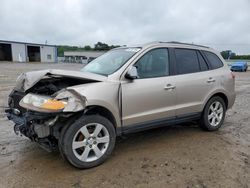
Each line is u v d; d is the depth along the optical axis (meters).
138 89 4.32
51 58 57.94
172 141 5.07
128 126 4.32
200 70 5.42
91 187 3.40
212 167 3.98
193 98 5.19
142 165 4.02
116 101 4.09
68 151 3.71
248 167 4.00
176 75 4.95
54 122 3.60
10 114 4.40
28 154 4.38
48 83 4.32
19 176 3.65
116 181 3.55
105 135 4.05
